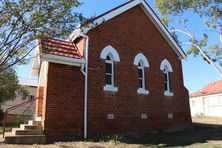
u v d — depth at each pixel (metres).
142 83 17.81
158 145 13.03
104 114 14.91
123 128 15.63
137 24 18.47
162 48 19.89
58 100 13.30
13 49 10.26
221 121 30.05
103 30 16.05
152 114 17.59
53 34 10.71
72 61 13.94
